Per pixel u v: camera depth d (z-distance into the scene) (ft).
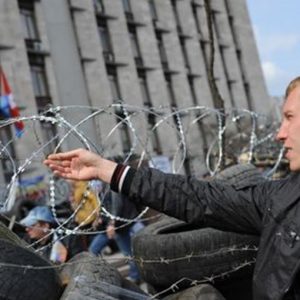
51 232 13.37
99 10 142.61
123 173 8.90
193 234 13.99
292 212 7.75
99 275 10.80
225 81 185.57
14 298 9.51
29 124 17.06
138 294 11.12
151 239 14.29
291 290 7.48
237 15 206.08
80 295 10.00
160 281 14.17
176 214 8.92
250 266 14.29
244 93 195.52
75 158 9.05
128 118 15.99
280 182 8.39
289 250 7.55
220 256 13.97
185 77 165.07
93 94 132.36
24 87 112.06
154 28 160.25
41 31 120.26
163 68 159.63
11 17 114.11
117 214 22.94
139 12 155.22
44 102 115.65
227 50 192.75
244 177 17.48
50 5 28.35
